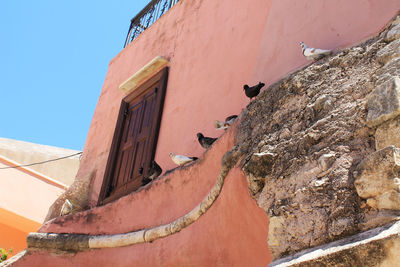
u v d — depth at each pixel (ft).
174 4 33.81
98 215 22.88
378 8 14.71
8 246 40.22
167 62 29.25
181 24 30.53
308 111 13.19
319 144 12.06
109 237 21.35
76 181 31.40
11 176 39.58
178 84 27.32
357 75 12.79
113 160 29.37
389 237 8.39
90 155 32.60
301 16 18.40
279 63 18.44
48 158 51.31
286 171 12.39
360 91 12.24
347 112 12.02
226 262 14.93
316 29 17.12
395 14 13.88
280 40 19.03
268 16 21.72
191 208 17.72
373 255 8.54
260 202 12.71
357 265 8.74
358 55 13.38
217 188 15.44
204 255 16.01
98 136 33.01
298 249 10.86
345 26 15.78
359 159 10.83
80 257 22.41
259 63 19.76
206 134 22.99
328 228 10.36
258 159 13.32
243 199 13.76
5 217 39.24
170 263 17.53
